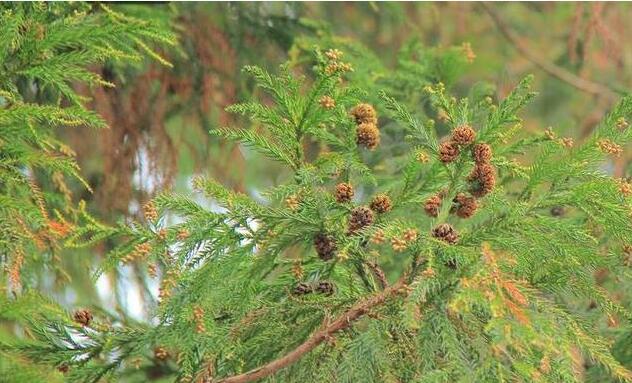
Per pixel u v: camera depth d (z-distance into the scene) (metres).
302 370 3.43
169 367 5.25
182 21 6.80
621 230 3.52
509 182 4.33
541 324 3.03
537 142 3.64
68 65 3.58
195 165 6.93
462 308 3.03
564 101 9.14
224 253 3.39
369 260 3.51
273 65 7.04
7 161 3.48
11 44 3.51
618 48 8.44
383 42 8.48
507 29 8.70
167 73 6.69
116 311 5.85
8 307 3.07
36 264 5.15
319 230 3.47
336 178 3.77
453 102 3.66
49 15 4.30
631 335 4.43
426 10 8.34
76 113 3.50
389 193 4.12
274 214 3.42
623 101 3.71
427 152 3.73
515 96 3.56
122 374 4.80
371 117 3.66
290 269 3.64
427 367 3.14
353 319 3.31
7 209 3.42
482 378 3.06
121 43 3.78
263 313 3.53
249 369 3.54
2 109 3.39
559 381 3.20
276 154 3.59
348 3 8.39
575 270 3.55
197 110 6.85
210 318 3.41
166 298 3.37
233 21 6.96
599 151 3.62
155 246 3.44
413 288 3.15
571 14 8.70
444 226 3.35
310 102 3.58
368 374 3.21
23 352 3.51
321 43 6.73
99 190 6.60
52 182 5.40
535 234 3.40
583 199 3.48
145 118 6.64
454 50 6.40
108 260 3.45
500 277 3.07
